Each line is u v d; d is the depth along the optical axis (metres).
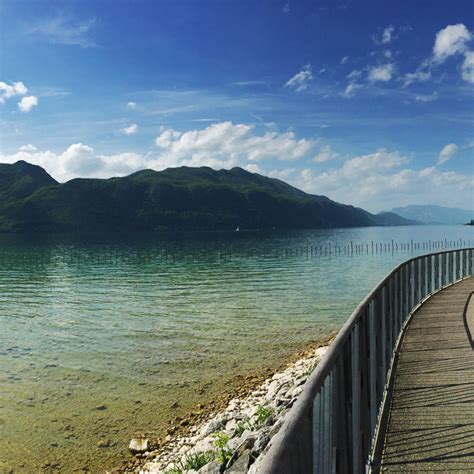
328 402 2.91
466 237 168.50
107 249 106.00
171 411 10.98
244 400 11.16
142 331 20.59
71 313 26.59
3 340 19.36
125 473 8.16
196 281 41.72
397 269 9.10
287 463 1.82
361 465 4.05
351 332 4.03
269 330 19.83
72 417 10.72
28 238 183.75
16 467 8.47
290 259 69.81
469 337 8.94
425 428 5.03
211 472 6.47
